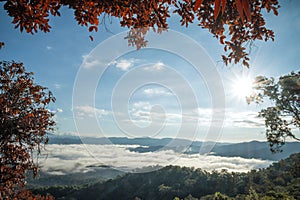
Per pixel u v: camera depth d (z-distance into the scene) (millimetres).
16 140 5059
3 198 5016
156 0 2154
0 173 4879
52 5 1878
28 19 1870
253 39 2330
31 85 5543
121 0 1944
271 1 2166
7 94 5250
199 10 2232
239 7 581
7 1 1762
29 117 5184
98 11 2027
